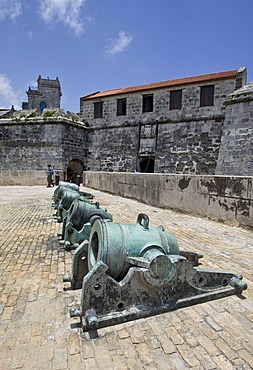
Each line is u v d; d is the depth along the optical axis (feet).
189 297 8.80
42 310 8.59
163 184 30.60
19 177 71.00
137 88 80.33
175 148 73.10
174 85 72.33
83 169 84.74
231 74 66.33
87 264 10.23
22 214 26.61
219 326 7.66
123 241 8.74
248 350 6.71
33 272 11.82
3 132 77.87
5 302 9.11
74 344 6.92
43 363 6.27
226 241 17.01
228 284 9.68
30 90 188.44
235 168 51.42
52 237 17.81
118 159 81.56
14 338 7.16
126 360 6.36
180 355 6.52
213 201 23.49
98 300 7.74
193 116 70.33
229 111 53.98
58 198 28.14
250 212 19.83
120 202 35.78
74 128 81.00
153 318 8.03
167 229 20.20
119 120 81.20
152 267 8.06
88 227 15.34
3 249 15.16
